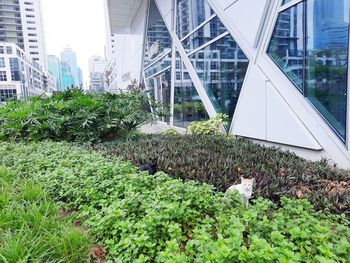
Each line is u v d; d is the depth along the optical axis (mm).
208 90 8234
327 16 4227
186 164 4117
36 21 84812
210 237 1860
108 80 53469
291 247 1668
